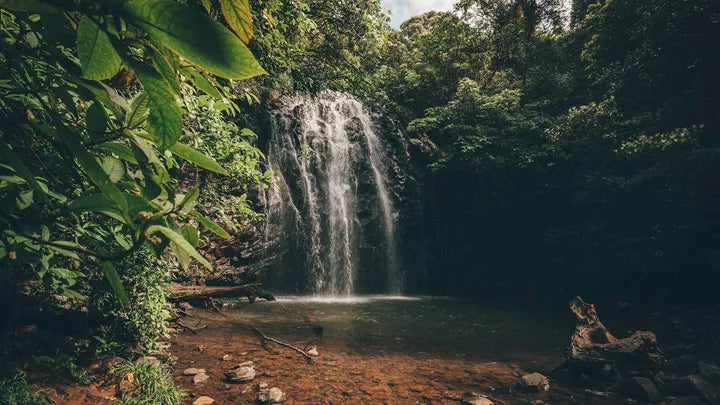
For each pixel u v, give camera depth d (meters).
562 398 4.77
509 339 7.79
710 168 9.58
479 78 18.92
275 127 13.72
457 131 15.91
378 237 15.59
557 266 14.28
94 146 0.64
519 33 17.75
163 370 4.78
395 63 18.70
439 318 9.93
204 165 0.67
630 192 12.22
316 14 8.55
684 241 10.97
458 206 16.50
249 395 4.47
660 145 9.54
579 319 6.18
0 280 3.20
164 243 0.49
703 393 4.61
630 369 5.37
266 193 13.09
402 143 16.64
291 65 7.38
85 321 4.80
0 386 3.06
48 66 0.75
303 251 13.80
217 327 7.58
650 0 11.07
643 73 11.15
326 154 14.92
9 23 0.66
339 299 13.07
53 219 0.62
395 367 5.82
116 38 0.41
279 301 11.84
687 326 8.43
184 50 0.37
